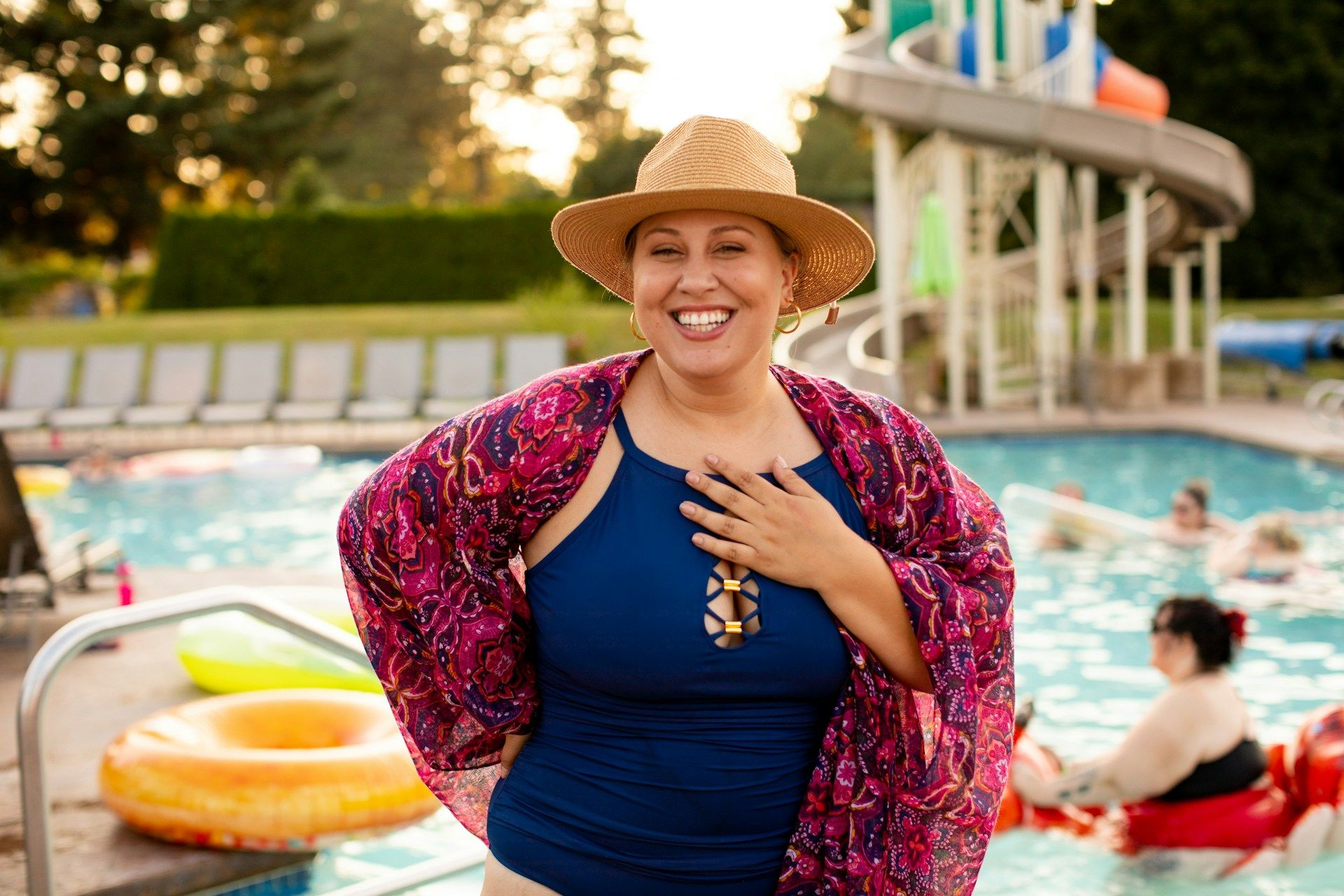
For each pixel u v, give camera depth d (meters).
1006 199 18.84
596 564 1.80
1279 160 27.41
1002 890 3.66
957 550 1.94
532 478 1.83
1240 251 28.09
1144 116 17.89
